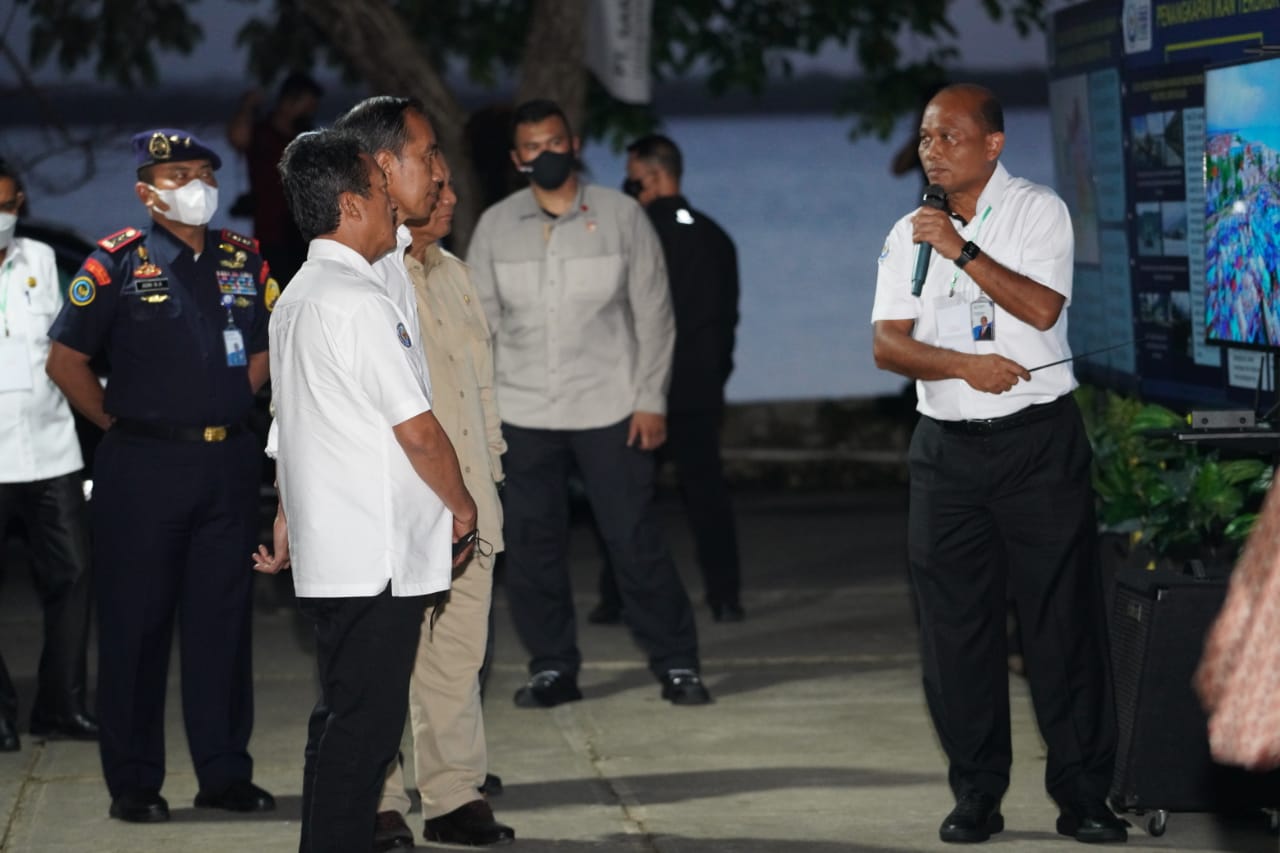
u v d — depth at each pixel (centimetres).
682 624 912
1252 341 640
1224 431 637
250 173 1371
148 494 709
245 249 733
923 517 664
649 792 752
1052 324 634
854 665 991
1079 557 651
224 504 724
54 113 1400
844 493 1620
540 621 909
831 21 1673
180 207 704
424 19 1684
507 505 902
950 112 640
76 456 838
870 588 1207
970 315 647
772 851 667
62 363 712
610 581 1105
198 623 729
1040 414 645
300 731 863
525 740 844
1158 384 834
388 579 558
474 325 696
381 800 673
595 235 883
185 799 756
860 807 723
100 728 721
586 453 895
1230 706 352
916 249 658
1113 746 664
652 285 888
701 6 1664
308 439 561
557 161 862
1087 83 925
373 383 553
